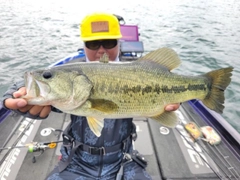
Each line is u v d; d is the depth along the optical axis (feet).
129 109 2.21
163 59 2.27
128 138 2.73
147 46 9.12
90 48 2.77
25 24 12.22
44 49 8.71
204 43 9.68
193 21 13.56
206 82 2.39
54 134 3.67
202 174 3.02
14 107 1.99
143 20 13.53
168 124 2.33
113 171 2.63
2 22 12.48
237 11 17.11
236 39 10.28
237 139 3.42
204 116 4.19
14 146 3.39
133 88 2.17
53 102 2.13
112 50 2.80
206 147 3.46
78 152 2.69
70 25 12.17
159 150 3.41
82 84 2.12
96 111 2.15
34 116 2.22
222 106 2.39
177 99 2.33
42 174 2.99
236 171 3.04
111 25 2.71
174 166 3.14
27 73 2.06
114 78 2.14
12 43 9.28
